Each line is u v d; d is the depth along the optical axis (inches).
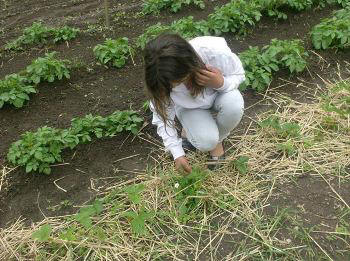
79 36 218.8
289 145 145.0
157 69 100.9
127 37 213.6
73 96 178.5
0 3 268.5
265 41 202.4
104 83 184.1
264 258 114.9
